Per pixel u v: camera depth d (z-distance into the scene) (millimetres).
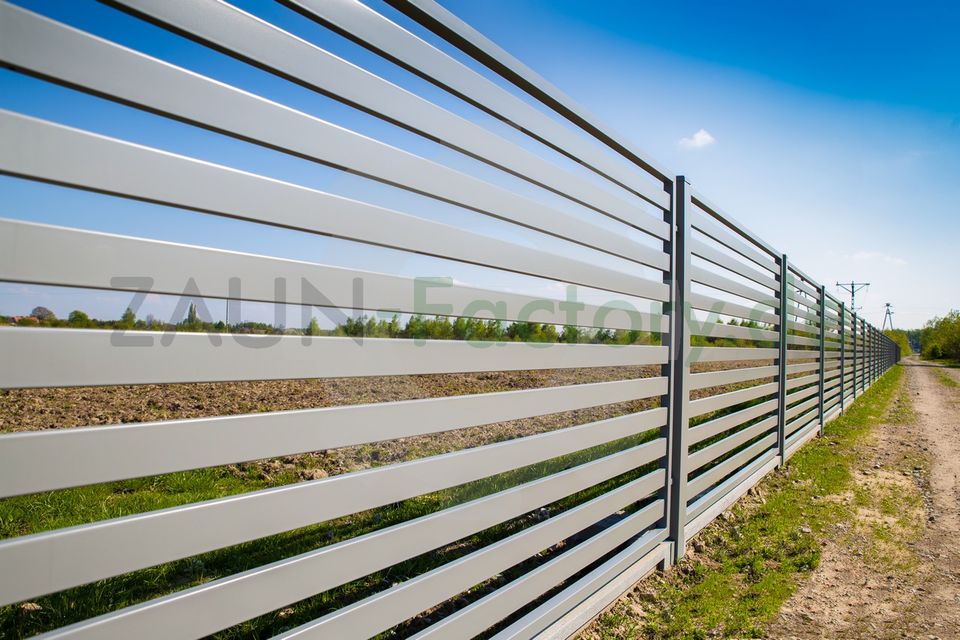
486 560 2055
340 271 1495
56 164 999
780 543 4133
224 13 1236
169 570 2684
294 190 1389
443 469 1840
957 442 8922
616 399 2879
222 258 1244
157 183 1136
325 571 1473
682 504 3672
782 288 6500
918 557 4051
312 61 1419
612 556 3191
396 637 2432
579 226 2553
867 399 15117
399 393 3775
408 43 1713
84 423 3738
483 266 1996
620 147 3006
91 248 1047
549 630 2422
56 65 994
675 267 3527
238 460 1259
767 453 6387
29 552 963
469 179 1929
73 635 1018
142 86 1110
